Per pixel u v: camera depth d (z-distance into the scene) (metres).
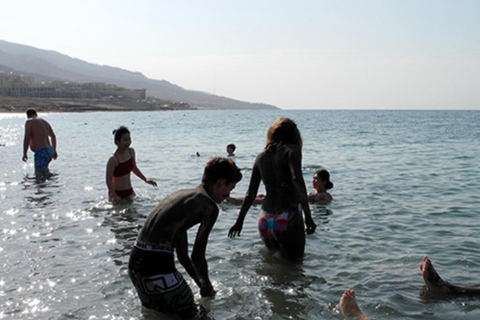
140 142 30.31
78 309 4.87
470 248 6.76
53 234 7.62
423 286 5.40
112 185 10.09
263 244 7.02
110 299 5.11
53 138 15.24
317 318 4.68
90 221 8.46
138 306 4.94
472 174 14.23
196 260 4.84
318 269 6.00
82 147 26.05
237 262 6.26
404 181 12.93
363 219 8.55
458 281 5.56
